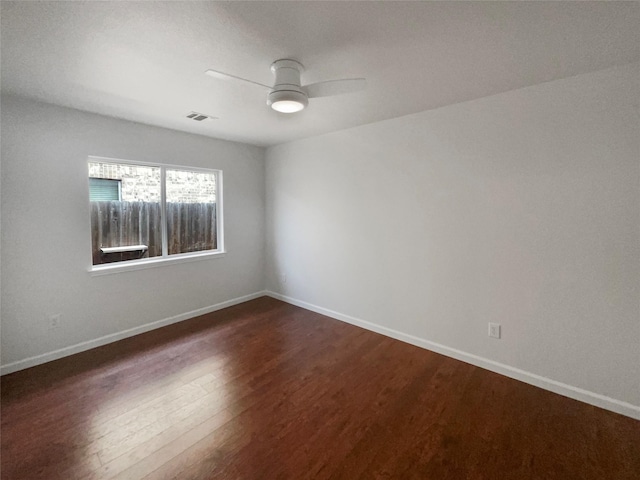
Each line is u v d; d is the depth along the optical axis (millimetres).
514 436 1820
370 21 1442
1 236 2412
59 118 2637
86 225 2838
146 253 3482
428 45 1659
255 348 2955
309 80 2082
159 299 3436
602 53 1752
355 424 1918
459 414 2014
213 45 1662
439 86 2211
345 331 3352
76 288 2809
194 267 3748
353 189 3408
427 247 2861
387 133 3053
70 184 2725
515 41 1623
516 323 2398
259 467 1598
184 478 1527
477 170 2506
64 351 2750
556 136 2135
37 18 1403
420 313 2965
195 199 3891
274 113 2830
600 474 1567
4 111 2377
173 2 1293
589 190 2041
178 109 2715
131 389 2270
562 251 2166
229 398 2174
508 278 2414
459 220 2641
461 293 2680
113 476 1535
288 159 4113
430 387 2314
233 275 4199
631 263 1933
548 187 2191
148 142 3223
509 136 2330
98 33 1541
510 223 2373
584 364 2129
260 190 4457
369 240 3312
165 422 1923
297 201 4051
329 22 1450
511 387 2312
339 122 3131
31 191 2531
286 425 1907
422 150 2818
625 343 1979
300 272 4121
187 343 3051
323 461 1639
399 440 1789
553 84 2123
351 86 1826
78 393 2211
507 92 2312
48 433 1815
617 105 1920
